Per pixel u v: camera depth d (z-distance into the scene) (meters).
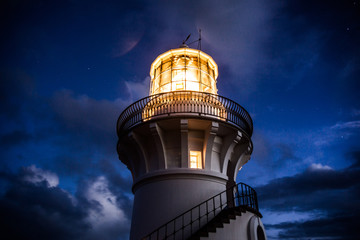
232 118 13.47
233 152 14.53
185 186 12.11
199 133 13.24
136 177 13.78
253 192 13.08
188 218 11.55
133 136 12.92
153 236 11.51
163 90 14.84
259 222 12.37
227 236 10.64
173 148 12.98
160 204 11.94
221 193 12.25
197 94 13.70
